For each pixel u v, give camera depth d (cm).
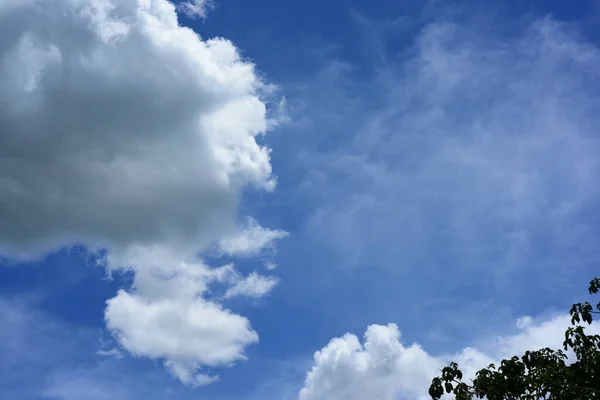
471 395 2803
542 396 2606
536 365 2770
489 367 2838
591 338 2550
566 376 2517
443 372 2853
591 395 2391
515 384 2731
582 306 2547
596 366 2433
